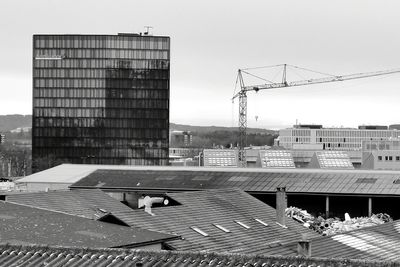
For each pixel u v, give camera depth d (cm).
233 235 8100
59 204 8631
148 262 3662
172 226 7669
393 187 13288
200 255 3672
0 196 8325
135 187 13750
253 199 9831
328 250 6419
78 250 3809
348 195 13150
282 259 3612
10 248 3897
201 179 14075
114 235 6500
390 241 7188
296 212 11875
